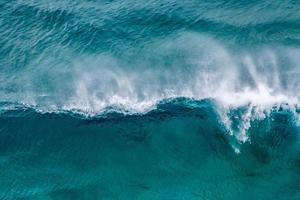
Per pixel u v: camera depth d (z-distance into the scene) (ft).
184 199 121.19
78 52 164.14
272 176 124.47
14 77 156.76
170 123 136.56
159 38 166.20
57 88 150.82
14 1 189.67
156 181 125.39
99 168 128.47
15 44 170.09
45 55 164.45
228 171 125.90
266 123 133.69
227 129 133.80
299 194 120.78
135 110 140.87
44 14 181.88
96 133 135.64
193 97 143.02
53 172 128.36
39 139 135.64
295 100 138.51
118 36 168.66
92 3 185.57
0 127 139.13
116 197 122.93
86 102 144.66
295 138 130.52
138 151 131.23
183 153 130.31
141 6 180.24
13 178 127.75
